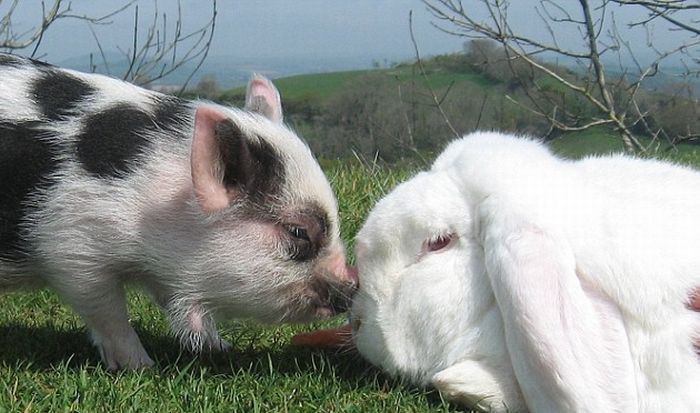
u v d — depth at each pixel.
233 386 0.97
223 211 1.01
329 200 1.04
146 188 1.02
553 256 0.89
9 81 1.03
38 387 0.97
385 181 1.50
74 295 1.03
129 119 1.03
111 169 1.01
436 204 0.95
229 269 1.03
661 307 0.91
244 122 1.03
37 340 1.08
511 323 0.89
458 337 0.93
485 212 0.93
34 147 1.01
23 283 1.05
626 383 0.89
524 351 0.89
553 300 0.88
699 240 0.92
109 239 1.02
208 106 1.01
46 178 1.01
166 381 0.98
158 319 1.16
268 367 1.02
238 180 1.02
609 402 0.88
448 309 0.94
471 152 0.98
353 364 1.02
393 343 0.96
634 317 0.91
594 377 0.88
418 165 1.76
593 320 0.89
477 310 0.93
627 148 2.05
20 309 1.17
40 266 1.03
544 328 0.88
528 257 0.89
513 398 0.92
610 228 0.92
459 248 0.95
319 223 1.03
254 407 0.93
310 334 1.06
